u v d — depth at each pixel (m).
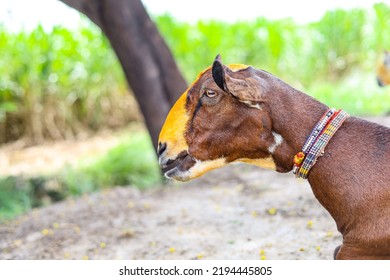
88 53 14.35
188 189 7.55
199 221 6.11
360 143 3.01
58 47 13.89
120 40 7.49
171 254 5.26
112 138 13.78
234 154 3.12
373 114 11.03
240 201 6.64
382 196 2.91
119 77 14.70
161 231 5.94
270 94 3.03
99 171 9.39
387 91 12.91
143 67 7.59
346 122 3.07
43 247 5.83
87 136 14.27
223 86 2.88
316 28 16.66
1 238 6.28
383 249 2.91
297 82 16.41
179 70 7.87
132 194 7.65
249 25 16.14
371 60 15.89
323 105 3.10
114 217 6.58
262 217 5.96
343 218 3.01
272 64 16.14
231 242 5.37
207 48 15.53
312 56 16.50
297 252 4.86
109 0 7.31
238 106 3.03
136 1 7.60
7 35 13.47
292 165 3.08
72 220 6.63
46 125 13.88
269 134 3.05
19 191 9.00
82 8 7.42
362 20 16.33
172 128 3.14
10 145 13.47
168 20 15.23
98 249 5.63
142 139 11.09
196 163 3.12
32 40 13.51
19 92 13.53
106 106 14.84
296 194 6.57
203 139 3.08
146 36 7.64
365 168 2.96
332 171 2.99
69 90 14.13
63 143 13.64
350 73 16.44
